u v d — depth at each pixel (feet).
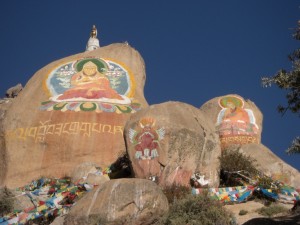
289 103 48.60
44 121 100.22
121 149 96.32
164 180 72.02
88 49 137.59
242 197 69.72
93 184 76.02
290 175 88.17
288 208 65.77
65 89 105.81
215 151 77.10
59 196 72.18
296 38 48.16
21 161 96.37
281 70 47.57
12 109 105.19
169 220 55.67
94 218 57.62
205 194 59.52
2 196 80.18
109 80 107.96
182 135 74.64
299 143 47.52
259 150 95.40
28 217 69.05
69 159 95.09
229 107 112.98
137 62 117.70
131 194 59.11
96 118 99.40
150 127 75.15
